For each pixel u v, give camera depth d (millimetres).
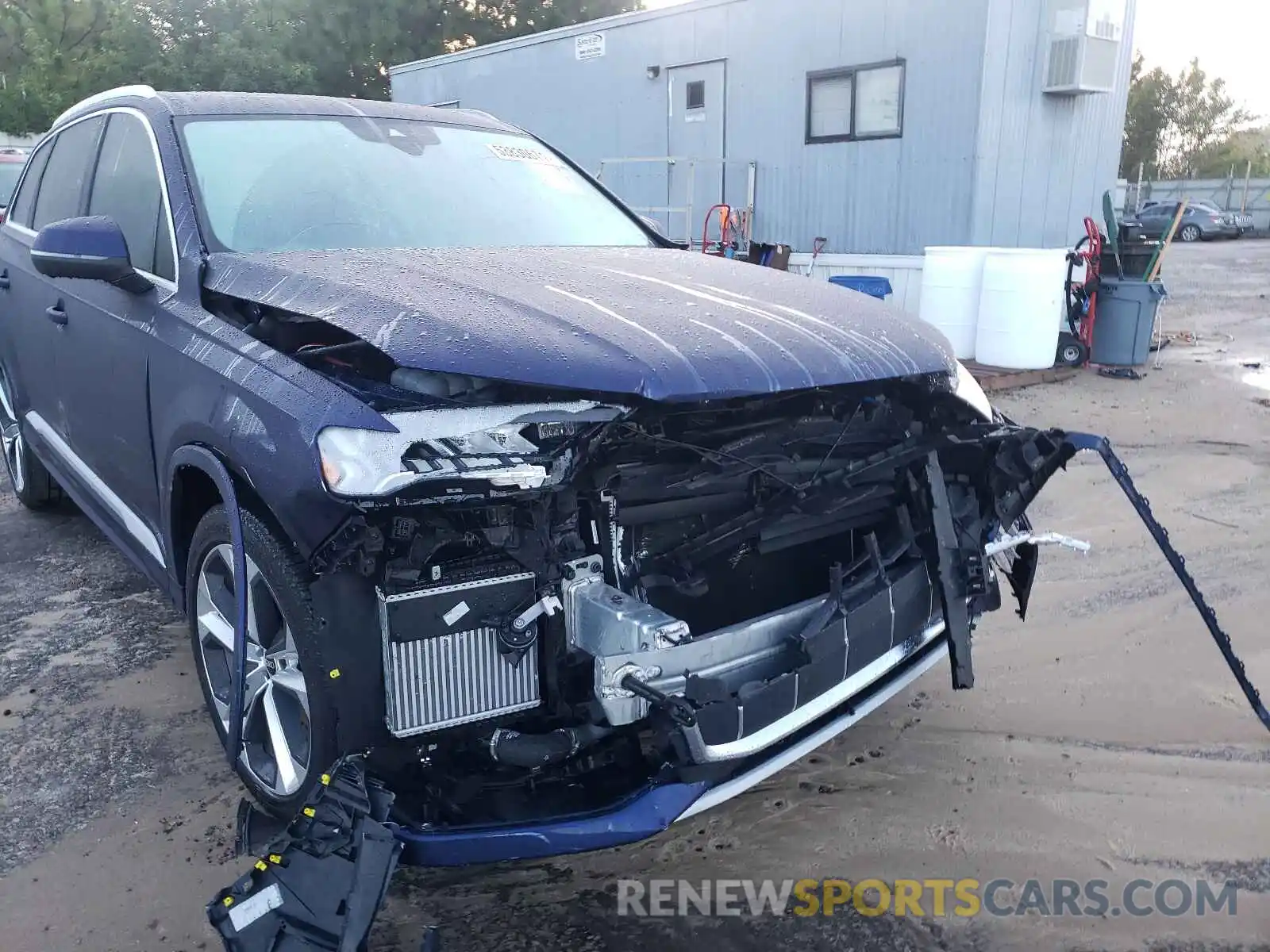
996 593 2848
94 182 3758
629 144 13047
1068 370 9555
